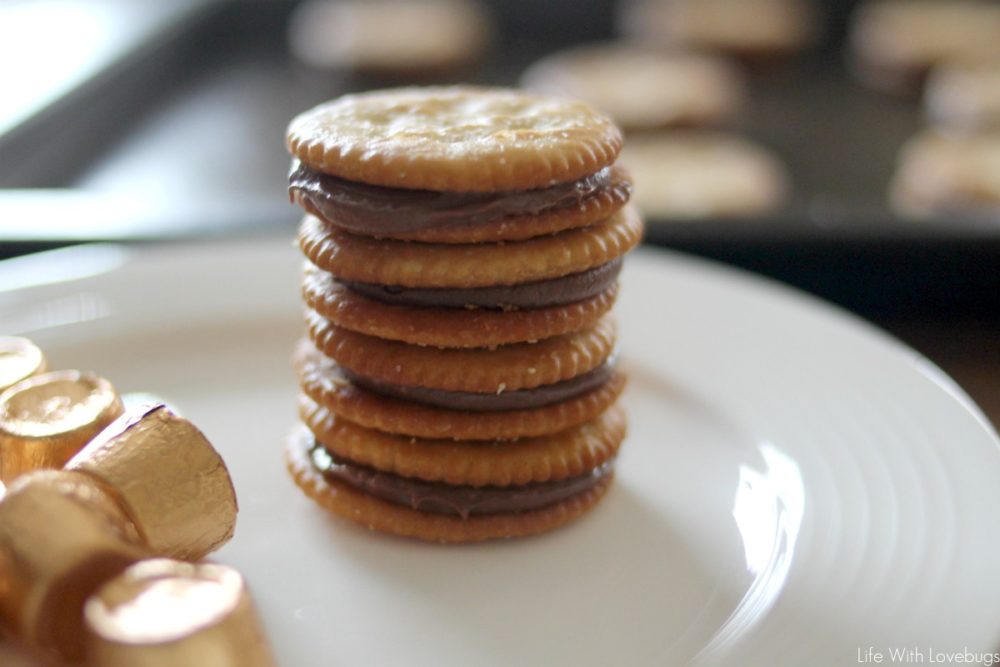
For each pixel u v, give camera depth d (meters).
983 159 0.45
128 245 0.32
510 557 0.22
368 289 0.22
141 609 0.19
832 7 0.63
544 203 0.21
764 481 0.24
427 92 0.24
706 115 0.50
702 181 0.43
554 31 0.64
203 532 0.21
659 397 0.26
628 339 0.27
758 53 0.59
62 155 0.44
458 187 0.21
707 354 0.27
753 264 0.32
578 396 0.23
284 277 0.29
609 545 0.23
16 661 0.20
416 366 0.22
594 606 0.22
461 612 0.21
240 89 0.56
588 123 0.22
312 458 0.24
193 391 0.27
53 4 0.57
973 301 0.32
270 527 0.23
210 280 0.29
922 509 0.22
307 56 0.58
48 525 0.19
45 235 0.32
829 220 0.33
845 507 0.22
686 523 0.23
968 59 0.54
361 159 0.21
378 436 0.23
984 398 0.29
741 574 0.22
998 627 0.20
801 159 0.49
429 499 0.22
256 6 0.62
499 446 0.23
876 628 0.20
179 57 0.57
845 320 0.27
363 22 0.60
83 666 0.20
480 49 0.61
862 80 0.59
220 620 0.19
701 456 0.25
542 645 0.21
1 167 0.39
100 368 0.27
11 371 0.23
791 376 0.26
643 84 0.53
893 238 0.32
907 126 0.53
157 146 0.49
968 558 0.21
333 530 0.23
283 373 0.27
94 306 0.28
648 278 0.29
